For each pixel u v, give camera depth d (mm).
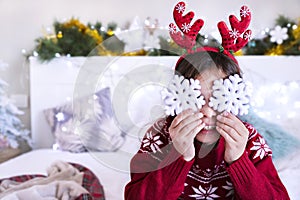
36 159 2008
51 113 2348
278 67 2285
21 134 2396
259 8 2447
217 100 766
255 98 2154
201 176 923
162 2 2512
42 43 2402
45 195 1354
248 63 2289
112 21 2549
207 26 2453
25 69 2588
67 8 2568
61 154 2102
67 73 2383
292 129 1997
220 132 817
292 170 1660
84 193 1344
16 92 2611
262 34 2348
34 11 2578
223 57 851
